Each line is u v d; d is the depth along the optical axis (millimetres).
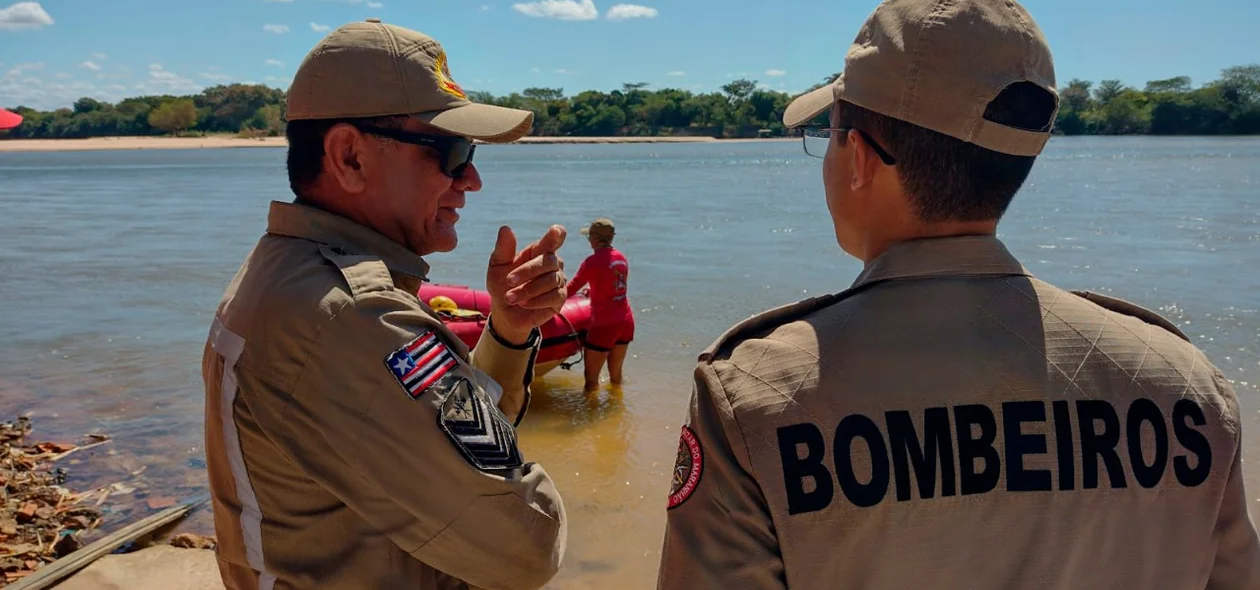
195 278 12617
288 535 1517
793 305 1274
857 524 1115
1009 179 1208
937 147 1194
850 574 1128
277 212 1655
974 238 1239
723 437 1170
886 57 1211
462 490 1455
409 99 1624
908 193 1235
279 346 1473
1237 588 1251
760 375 1169
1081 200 22703
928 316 1188
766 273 12422
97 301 10938
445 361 1490
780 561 1133
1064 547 1140
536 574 1560
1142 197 23516
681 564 1171
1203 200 22406
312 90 1620
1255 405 6281
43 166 60500
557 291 1933
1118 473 1150
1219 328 8633
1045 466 1140
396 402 1433
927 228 1250
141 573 3773
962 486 1128
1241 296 10039
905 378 1150
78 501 4820
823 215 20453
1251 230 15891
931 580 1124
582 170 46969
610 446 5883
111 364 7914
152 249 15742
